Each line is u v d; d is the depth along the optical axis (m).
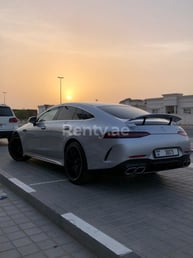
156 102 41.97
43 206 3.81
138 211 3.63
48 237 3.13
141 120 4.39
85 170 4.68
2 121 10.14
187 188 4.66
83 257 2.73
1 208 4.04
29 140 6.55
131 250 2.62
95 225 3.19
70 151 5.00
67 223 3.23
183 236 2.93
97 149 4.39
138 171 4.22
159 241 2.82
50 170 6.10
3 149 9.88
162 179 5.23
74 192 4.43
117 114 4.61
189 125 36.16
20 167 6.45
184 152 4.60
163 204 3.89
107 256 2.64
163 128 4.45
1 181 5.46
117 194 4.34
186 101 38.03
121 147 4.07
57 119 5.64
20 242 3.01
